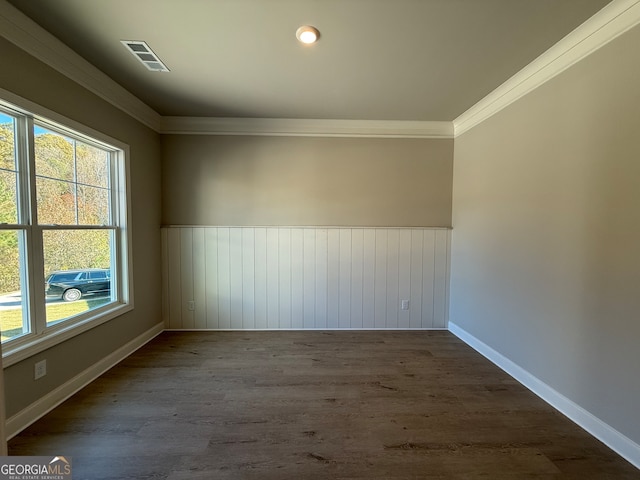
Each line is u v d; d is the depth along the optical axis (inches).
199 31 76.4
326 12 69.2
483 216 119.5
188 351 120.0
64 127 86.4
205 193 141.5
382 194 144.3
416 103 120.7
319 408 82.8
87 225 98.8
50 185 85.2
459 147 139.3
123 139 112.4
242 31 76.4
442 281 146.9
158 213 138.5
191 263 142.4
